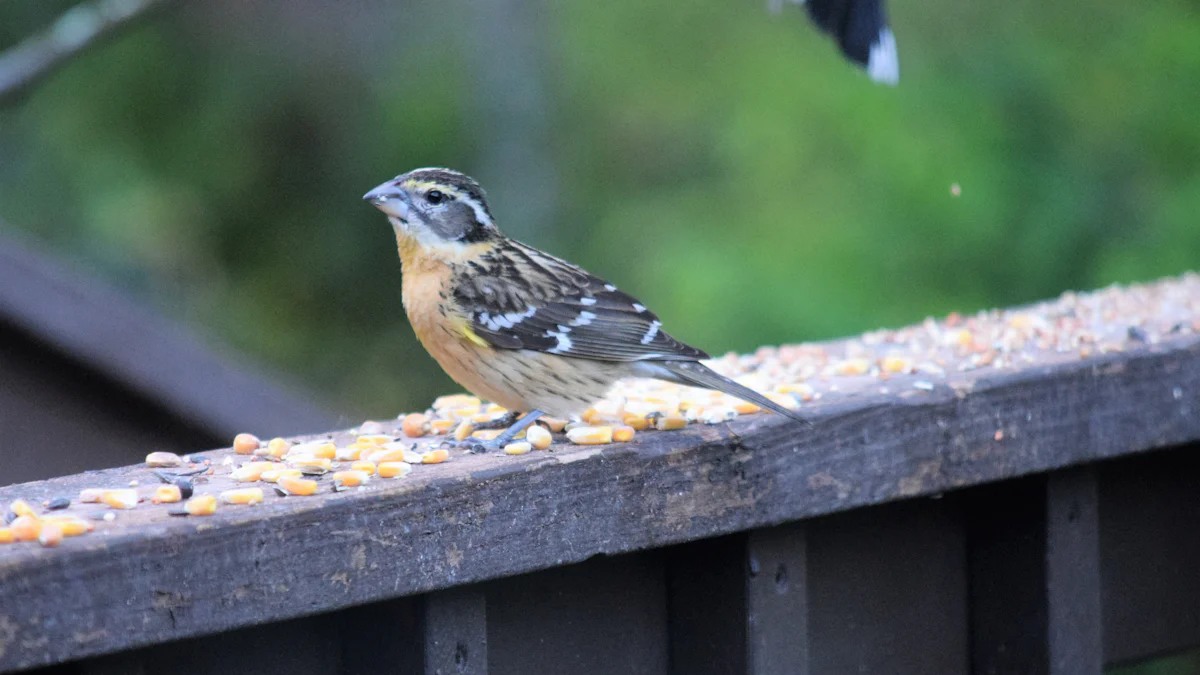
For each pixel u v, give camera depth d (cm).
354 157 2192
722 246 1856
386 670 505
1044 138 1931
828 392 616
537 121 2130
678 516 543
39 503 467
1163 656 731
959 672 672
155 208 2052
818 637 621
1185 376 683
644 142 2123
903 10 2008
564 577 554
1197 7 2039
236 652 484
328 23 2214
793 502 572
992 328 774
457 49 2191
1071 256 1859
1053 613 652
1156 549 728
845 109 1938
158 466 534
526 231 2077
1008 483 660
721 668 578
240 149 2178
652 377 675
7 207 1962
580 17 2198
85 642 412
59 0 1912
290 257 2183
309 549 454
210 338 2003
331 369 2128
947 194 1841
